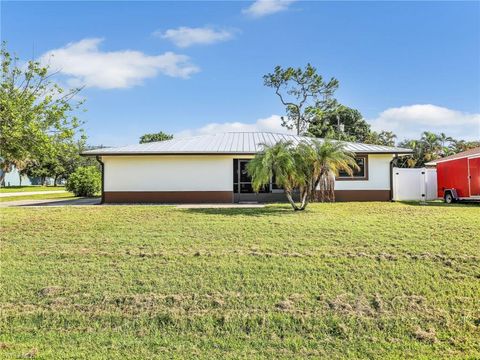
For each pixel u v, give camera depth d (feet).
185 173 62.13
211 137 73.61
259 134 77.51
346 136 130.52
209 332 15.58
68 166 183.93
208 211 43.62
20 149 32.22
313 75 142.20
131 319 16.42
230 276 20.11
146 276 20.17
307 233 28.96
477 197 55.62
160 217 37.83
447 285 19.08
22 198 85.56
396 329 15.65
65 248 25.20
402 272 20.47
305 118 146.82
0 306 17.37
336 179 62.64
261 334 15.44
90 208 48.14
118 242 26.55
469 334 15.25
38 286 19.20
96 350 14.25
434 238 26.99
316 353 14.11
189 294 18.29
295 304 17.40
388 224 32.73
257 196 64.28
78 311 16.97
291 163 41.86
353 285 19.13
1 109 31.12
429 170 67.26
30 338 15.16
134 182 61.98
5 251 24.63
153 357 13.74
